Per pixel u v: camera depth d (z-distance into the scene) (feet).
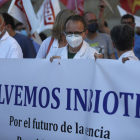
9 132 12.71
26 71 12.37
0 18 15.93
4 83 12.76
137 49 20.03
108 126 10.86
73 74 11.55
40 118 12.13
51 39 15.16
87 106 11.30
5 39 16.03
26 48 20.07
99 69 11.08
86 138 11.28
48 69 12.00
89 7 49.32
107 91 10.94
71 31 12.66
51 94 11.95
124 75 10.70
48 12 22.30
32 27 18.93
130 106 10.57
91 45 19.88
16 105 12.59
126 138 10.58
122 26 13.00
